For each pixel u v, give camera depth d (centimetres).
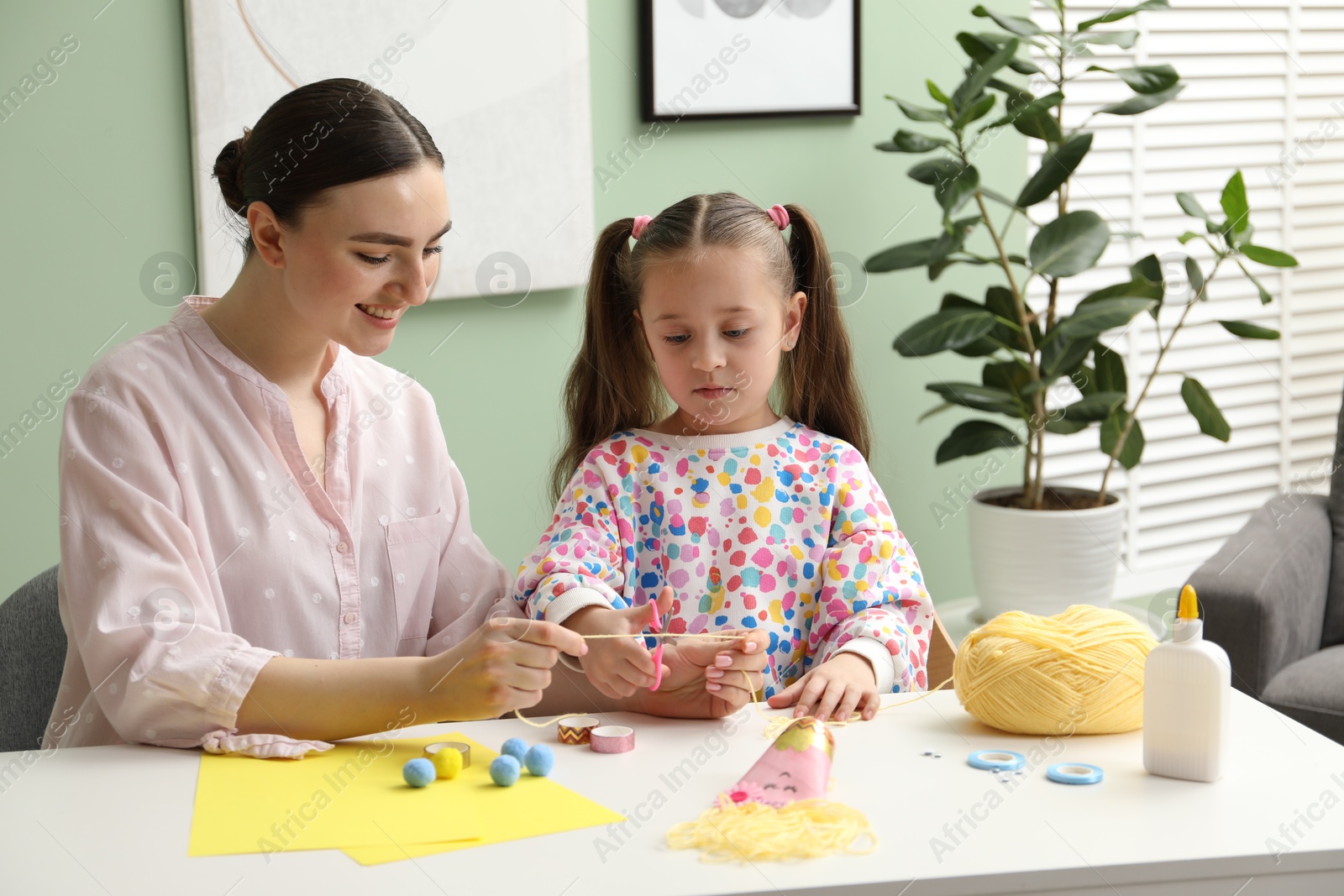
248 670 99
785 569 128
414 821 84
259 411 121
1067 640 98
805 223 141
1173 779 91
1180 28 292
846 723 104
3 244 183
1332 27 309
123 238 192
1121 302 226
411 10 206
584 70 223
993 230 236
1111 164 289
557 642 100
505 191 218
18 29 180
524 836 81
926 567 278
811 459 133
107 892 74
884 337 266
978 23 266
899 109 260
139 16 188
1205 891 78
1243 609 191
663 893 73
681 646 108
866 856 78
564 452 148
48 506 191
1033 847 79
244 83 195
